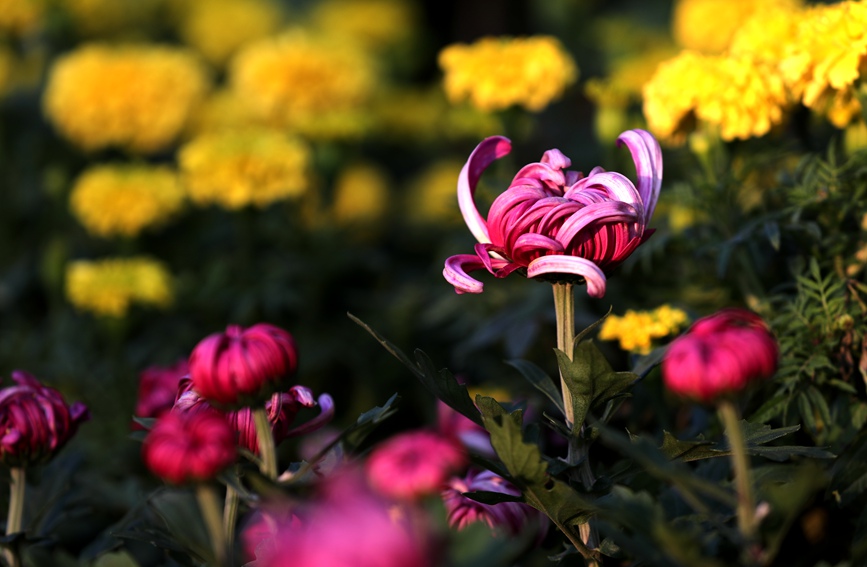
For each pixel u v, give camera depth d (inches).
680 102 63.7
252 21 177.9
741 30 65.2
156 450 53.7
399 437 52.9
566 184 57.2
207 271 99.8
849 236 61.5
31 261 112.7
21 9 124.2
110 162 130.8
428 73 198.8
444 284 84.2
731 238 62.9
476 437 64.2
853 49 60.8
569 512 56.5
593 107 155.1
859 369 60.4
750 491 54.2
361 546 50.8
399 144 165.2
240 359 54.9
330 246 95.4
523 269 56.6
